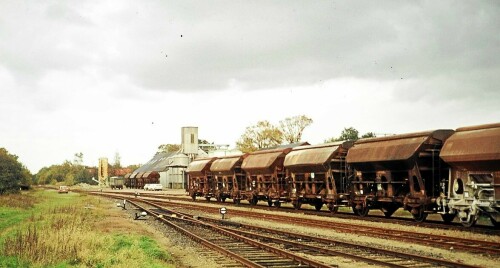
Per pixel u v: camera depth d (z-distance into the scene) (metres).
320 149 34.59
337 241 18.23
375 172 28.95
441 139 25.52
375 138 29.38
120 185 136.25
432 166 25.36
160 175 126.81
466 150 21.88
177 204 47.69
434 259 13.91
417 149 25.12
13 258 15.99
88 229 24.02
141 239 20.14
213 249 18.09
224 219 31.59
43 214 34.78
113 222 29.23
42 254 15.94
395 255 15.31
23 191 85.81
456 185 23.02
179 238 22.16
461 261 14.56
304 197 36.03
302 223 26.52
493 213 21.00
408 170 25.92
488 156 20.55
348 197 31.05
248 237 21.73
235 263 15.02
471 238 19.00
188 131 116.50
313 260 14.05
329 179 33.16
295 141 95.12
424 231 21.72
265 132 96.88
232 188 50.53
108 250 17.20
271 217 30.64
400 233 20.70
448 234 20.59
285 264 14.39
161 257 16.45
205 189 56.25
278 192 40.38
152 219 32.94
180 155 114.19
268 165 41.34
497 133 20.72
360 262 14.59
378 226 24.27
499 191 20.45
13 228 27.06
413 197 25.58
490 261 14.50
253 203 45.62
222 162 52.25
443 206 23.66
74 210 36.88
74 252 16.31
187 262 16.02
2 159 72.81
